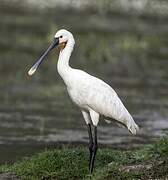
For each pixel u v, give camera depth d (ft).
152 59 119.24
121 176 38.63
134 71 108.99
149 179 38.29
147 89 94.27
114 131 66.54
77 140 60.54
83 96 41.88
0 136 62.69
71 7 151.23
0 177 40.93
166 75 106.42
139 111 77.87
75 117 74.43
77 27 136.67
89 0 153.48
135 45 126.52
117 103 42.24
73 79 42.19
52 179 40.29
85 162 42.27
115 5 152.97
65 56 43.09
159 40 131.34
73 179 40.34
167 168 39.32
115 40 128.77
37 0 150.41
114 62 115.44
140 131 65.87
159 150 41.78
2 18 139.54
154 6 153.99
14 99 85.56
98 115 42.11
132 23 143.64
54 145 57.72
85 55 119.34
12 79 100.68
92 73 106.63
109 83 98.32
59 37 43.55
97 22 142.00
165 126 68.90
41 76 103.71
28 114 75.56
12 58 113.60
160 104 82.94
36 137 62.28
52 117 73.97
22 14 143.84
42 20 140.46
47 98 87.04
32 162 42.47
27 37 126.72
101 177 38.73
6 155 53.06
